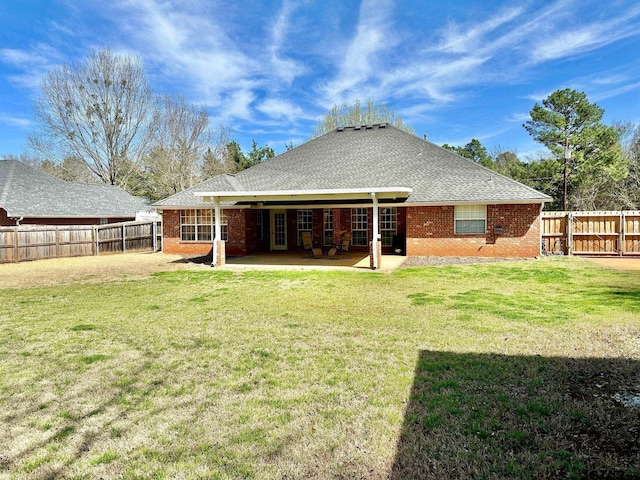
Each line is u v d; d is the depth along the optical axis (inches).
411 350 216.7
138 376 188.5
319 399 161.8
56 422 147.3
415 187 668.7
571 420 140.1
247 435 136.1
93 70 1318.9
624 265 528.4
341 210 797.9
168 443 132.3
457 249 640.4
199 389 173.5
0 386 178.5
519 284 410.6
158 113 1508.4
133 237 868.0
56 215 926.4
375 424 141.6
